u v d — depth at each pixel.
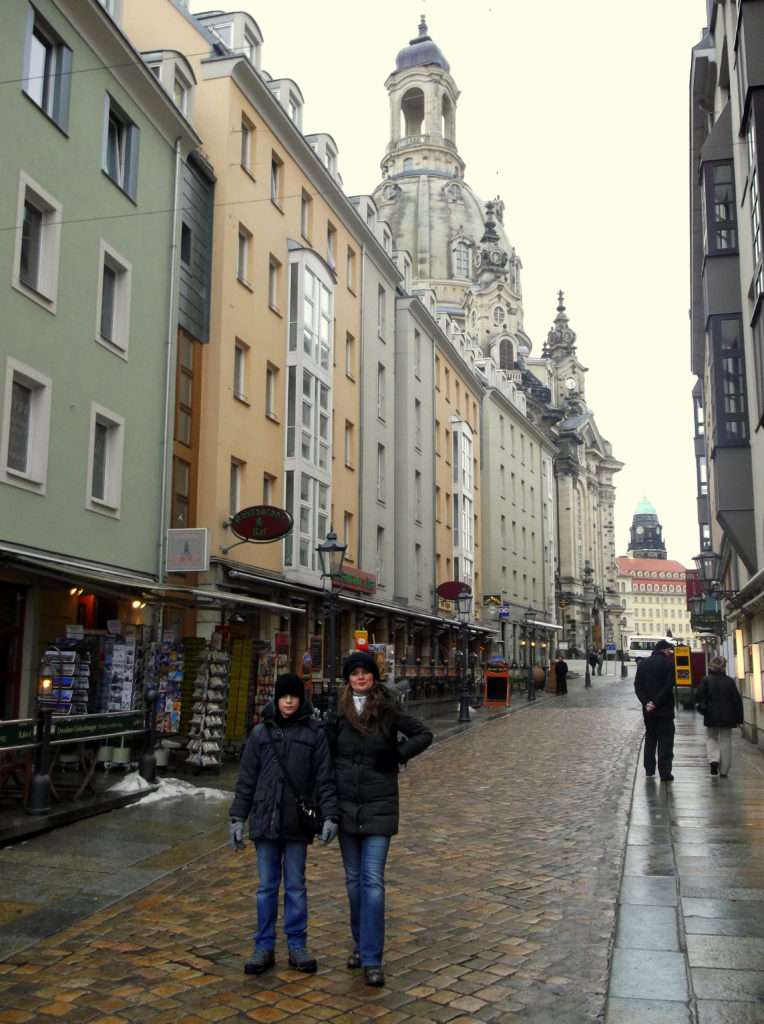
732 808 11.10
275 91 25.67
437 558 39.78
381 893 5.45
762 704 18.31
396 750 5.63
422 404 38.09
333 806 5.51
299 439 23.98
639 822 10.24
